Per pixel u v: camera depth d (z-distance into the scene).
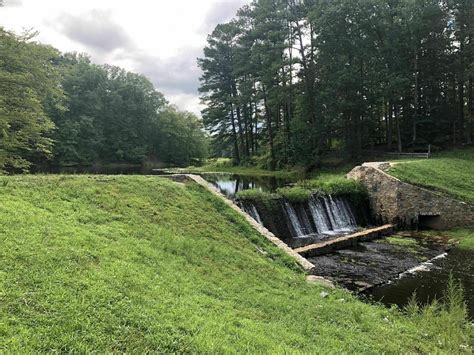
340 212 21.34
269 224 18.05
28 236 6.52
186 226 10.80
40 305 4.75
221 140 55.28
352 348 6.39
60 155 48.88
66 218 8.11
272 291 8.62
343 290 10.52
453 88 36.03
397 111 34.34
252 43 42.62
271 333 6.05
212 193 13.97
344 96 33.06
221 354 4.79
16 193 8.60
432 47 34.34
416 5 32.44
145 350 4.47
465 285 12.07
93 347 4.29
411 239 18.17
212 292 7.26
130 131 58.94
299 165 37.16
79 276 5.72
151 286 6.23
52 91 20.88
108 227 8.46
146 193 11.72
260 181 32.12
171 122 65.19
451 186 21.41
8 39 17.73
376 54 34.62
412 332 7.91
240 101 44.66
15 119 18.45
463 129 36.66
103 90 57.50
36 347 4.03
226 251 10.12
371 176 22.41
